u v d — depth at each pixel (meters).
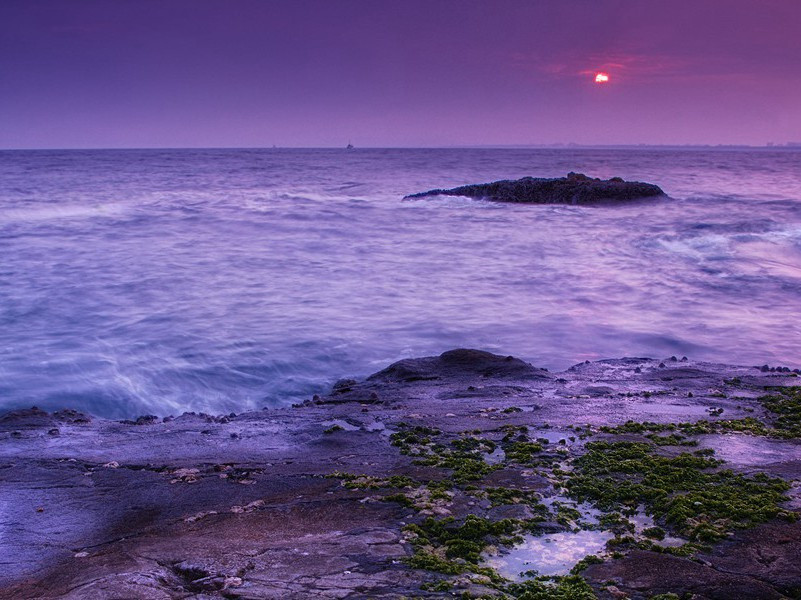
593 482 7.27
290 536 6.28
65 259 25.25
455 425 9.64
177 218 37.66
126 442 9.55
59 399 12.28
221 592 5.10
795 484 7.12
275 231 33.28
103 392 12.60
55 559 6.18
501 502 6.80
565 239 30.94
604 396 11.04
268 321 17.08
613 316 17.66
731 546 5.79
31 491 7.82
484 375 12.51
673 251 27.12
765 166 115.62
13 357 14.36
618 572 5.39
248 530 6.50
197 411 11.96
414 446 8.84
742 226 33.34
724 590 5.08
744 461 7.86
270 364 14.05
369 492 7.30
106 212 39.66
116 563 5.81
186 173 82.25
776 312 17.97
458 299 19.45
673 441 8.58
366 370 13.80
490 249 28.22
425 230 34.19
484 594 4.98
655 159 162.62
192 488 7.76
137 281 21.62
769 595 5.00
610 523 6.37
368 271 23.50
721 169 103.50
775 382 11.77
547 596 4.93
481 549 5.85
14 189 54.16
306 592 5.06
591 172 94.19
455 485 7.36
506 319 17.33
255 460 8.63
